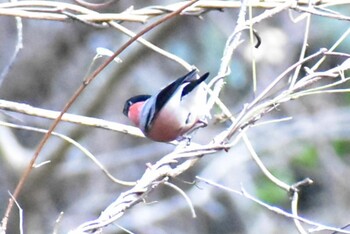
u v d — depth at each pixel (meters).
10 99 13.84
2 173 12.37
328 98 13.20
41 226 12.47
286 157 13.12
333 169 13.16
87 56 13.86
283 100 6.00
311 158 13.12
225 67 6.30
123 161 13.21
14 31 13.86
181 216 13.42
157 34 11.60
